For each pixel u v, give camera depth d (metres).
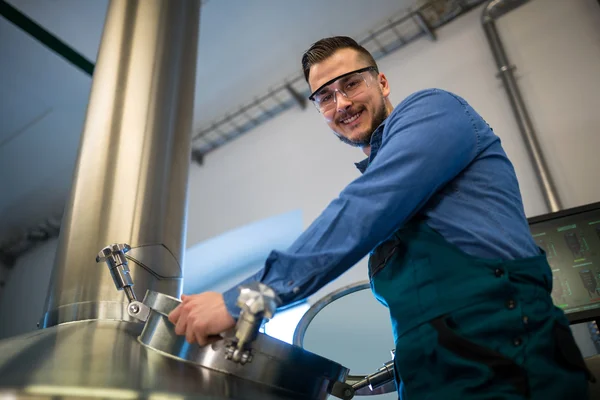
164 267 1.40
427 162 0.85
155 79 1.69
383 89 1.30
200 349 0.90
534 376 0.73
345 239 0.82
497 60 2.78
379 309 1.66
